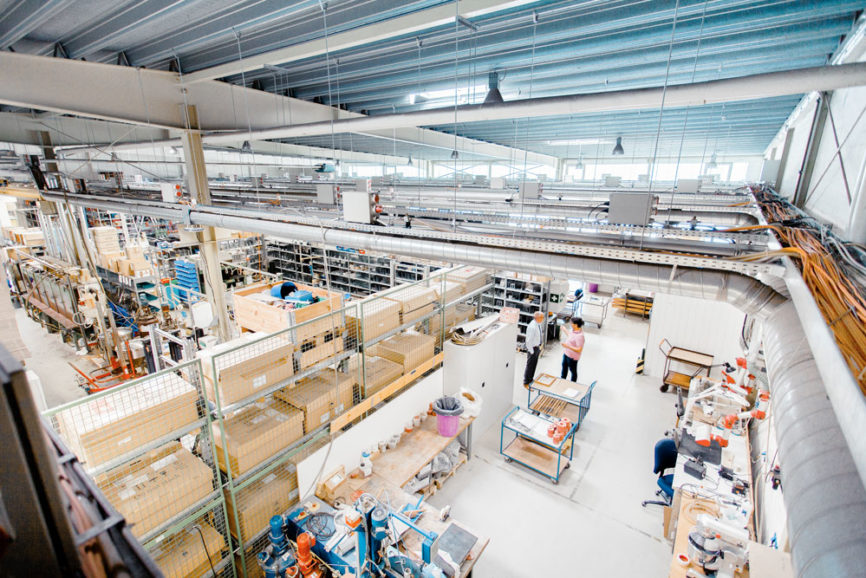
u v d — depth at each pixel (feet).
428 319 16.75
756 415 13.46
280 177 54.75
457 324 19.16
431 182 35.65
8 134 23.35
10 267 31.94
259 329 12.15
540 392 17.30
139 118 14.67
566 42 11.28
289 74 15.61
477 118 12.10
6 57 11.67
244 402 10.07
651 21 9.52
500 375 18.48
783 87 8.24
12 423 1.52
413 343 15.42
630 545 12.23
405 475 12.26
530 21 9.74
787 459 3.65
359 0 8.95
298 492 11.25
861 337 3.89
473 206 19.40
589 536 12.54
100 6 9.37
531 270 10.03
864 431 2.38
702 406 15.29
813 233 7.80
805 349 4.87
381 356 15.11
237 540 10.06
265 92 17.26
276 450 10.58
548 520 13.11
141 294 25.45
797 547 2.86
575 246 9.03
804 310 4.66
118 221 37.70
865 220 6.88
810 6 8.75
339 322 12.66
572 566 11.59
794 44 11.73
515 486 14.53
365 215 12.10
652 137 29.30
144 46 12.89
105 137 25.99
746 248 8.09
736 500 10.71
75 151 31.01
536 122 23.39
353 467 12.74
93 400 7.80
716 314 20.03
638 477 14.96
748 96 8.72
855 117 9.46
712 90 8.95
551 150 39.37
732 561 8.99
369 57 13.08
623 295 33.24
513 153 33.37
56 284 24.97
